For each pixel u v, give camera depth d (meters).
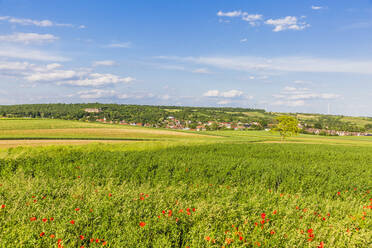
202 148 35.94
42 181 11.52
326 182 15.46
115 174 16.09
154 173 16.97
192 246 6.40
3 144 47.19
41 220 7.11
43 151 26.16
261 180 15.58
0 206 7.95
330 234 7.46
